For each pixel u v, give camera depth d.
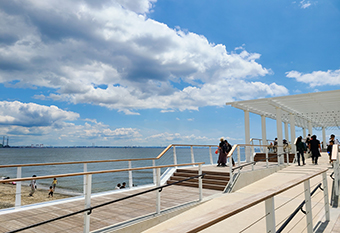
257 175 10.48
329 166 12.08
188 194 7.62
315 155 13.18
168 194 7.53
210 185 8.76
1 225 4.38
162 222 5.35
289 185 2.43
